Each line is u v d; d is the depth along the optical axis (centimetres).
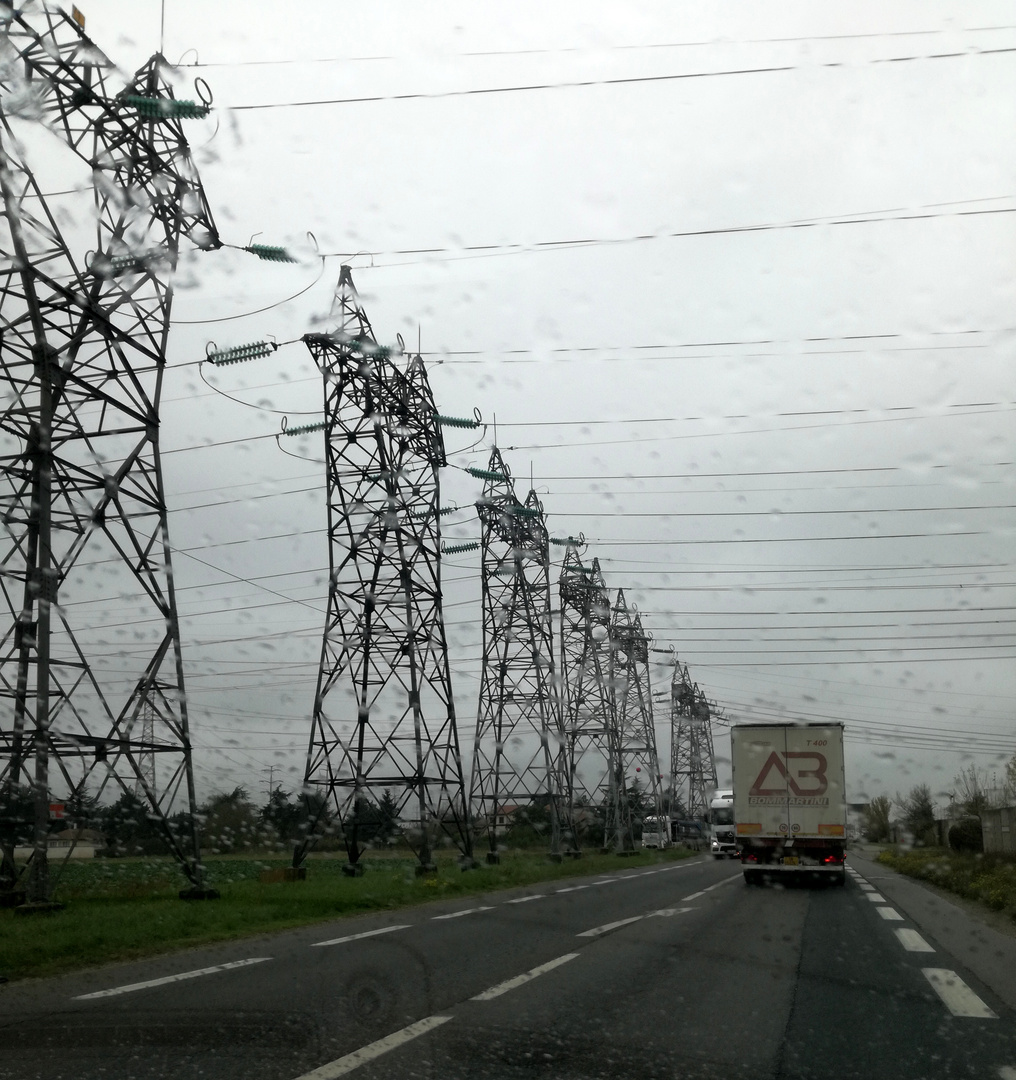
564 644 5553
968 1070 646
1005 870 2652
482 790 4294
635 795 6681
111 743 1783
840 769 2456
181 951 1252
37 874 1634
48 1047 685
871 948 1222
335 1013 798
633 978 973
